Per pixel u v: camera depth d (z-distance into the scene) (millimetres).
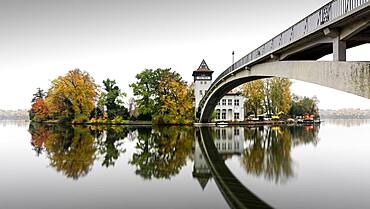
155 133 46625
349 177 15711
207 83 81750
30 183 14648
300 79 20484
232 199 12305
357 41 17203
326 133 46250
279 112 92125
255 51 29297
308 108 113062
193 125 70062
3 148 27234
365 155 22891
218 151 26844
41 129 57062
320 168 18125
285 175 16516
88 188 13852
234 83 44750
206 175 16922
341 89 15625
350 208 10977
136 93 75188
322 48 21391
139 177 16250
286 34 21984
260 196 12672
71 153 24531
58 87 74250
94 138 37875
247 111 93438
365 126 72438
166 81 71062
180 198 12469
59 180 15281
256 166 19453
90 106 76312
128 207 11305
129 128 59562
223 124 72562
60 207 11211
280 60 24422
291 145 30234
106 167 18859
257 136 41312
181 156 23891
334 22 15391
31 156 22719
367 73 13625
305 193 12961
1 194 12789
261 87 89938
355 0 14688
